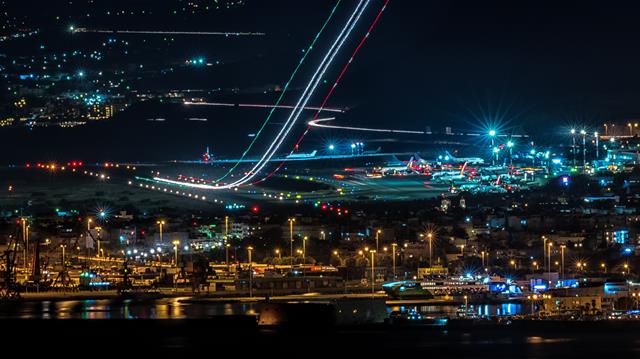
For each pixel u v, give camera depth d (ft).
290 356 430.61
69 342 465.88
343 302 538.06
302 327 522.88
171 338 480.23
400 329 522.06
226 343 464.65
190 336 485.15
